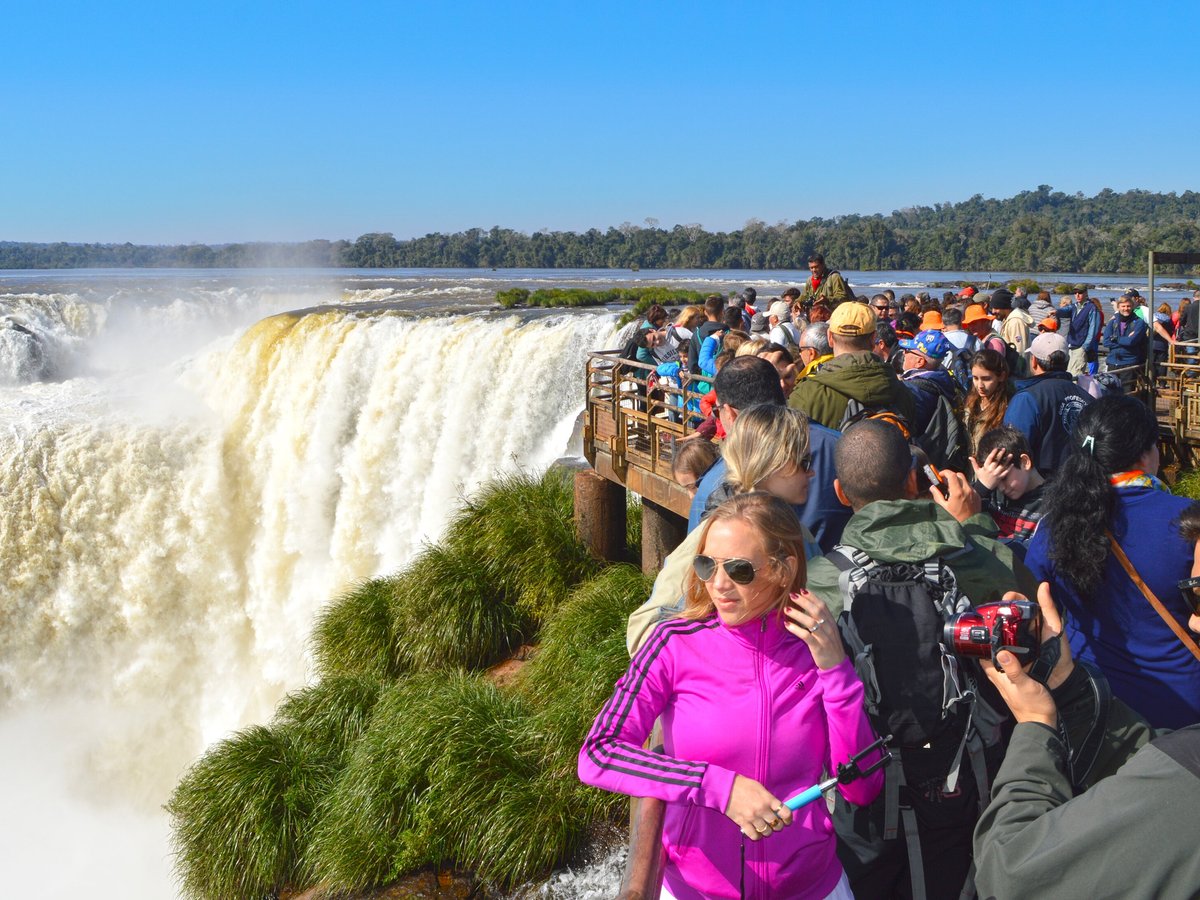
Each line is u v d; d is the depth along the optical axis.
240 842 7.38
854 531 2.85
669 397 8.81
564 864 6.38
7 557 20.11
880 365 4.62
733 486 3.45
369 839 6.72
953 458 5.38
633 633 3.31
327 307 28.48
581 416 14.68
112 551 20.64
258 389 22.88
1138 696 3.09
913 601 2.66
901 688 2.61
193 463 21.70
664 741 2.71
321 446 20.86
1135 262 111.88
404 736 7.11
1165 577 3.03
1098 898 2.02
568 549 9.81
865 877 2.82
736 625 2.60
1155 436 3.14
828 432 4.00
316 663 10.34
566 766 6.63
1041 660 2.62
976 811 2.66
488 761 6.77
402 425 19.95
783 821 2.41
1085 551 3.09
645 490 8.83
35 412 22.59
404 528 19.67
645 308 24.59
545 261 177.88
